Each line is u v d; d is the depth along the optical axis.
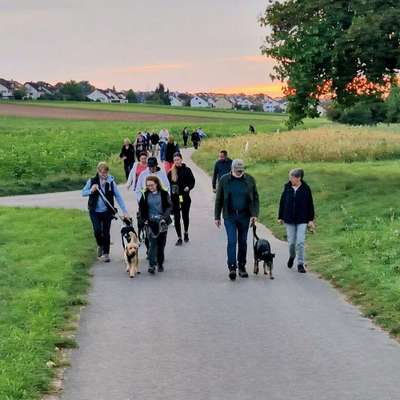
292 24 23.72
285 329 8.38
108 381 6.55
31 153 42.16
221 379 6.60
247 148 39.81
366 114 100.06
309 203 12.09
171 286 10.90
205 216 19.53
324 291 10.52
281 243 15.16
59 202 23.44
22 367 6.57
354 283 10.78
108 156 45.47
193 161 44.12
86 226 16.64
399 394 6.20
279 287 10.81
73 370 6.88
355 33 20.94
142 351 7.51
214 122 128.88
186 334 8.16
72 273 11.44
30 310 8.86
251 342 7.83
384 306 9.26
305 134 50.22
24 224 16.92
